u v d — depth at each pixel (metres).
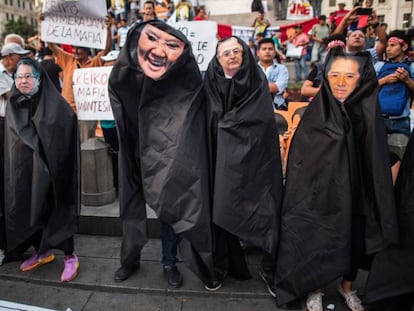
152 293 2.66
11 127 2.63
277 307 2.49
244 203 2.34
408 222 2.21
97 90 3.61
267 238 2.42
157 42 2.29
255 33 7.92
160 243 3.30
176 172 2.32
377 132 2.16
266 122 2.36
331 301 2.54
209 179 2.41
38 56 6.25
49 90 2.69
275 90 3.97
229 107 2.34
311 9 8.16
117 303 2.57
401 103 3.05
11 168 2.64
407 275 2.22
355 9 4.16
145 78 2.32
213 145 2.43
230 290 2.62
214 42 3.39
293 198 2.40
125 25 8.16
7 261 3.06
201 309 2.49
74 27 3.91
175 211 2.33
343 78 2.21
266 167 2.40
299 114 3.33
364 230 2.37
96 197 3.60
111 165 3.72
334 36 3.59
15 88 2.67
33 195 2.56
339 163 2.20
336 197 2.22
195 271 2.45
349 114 2.27
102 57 4.05
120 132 2.48
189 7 7.43
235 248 2.66
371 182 2.22
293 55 7.91
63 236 2.73
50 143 2.62
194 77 2.38
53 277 2.83
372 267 2.31
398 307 2.41
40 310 2.50
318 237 2.31
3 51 3.65
